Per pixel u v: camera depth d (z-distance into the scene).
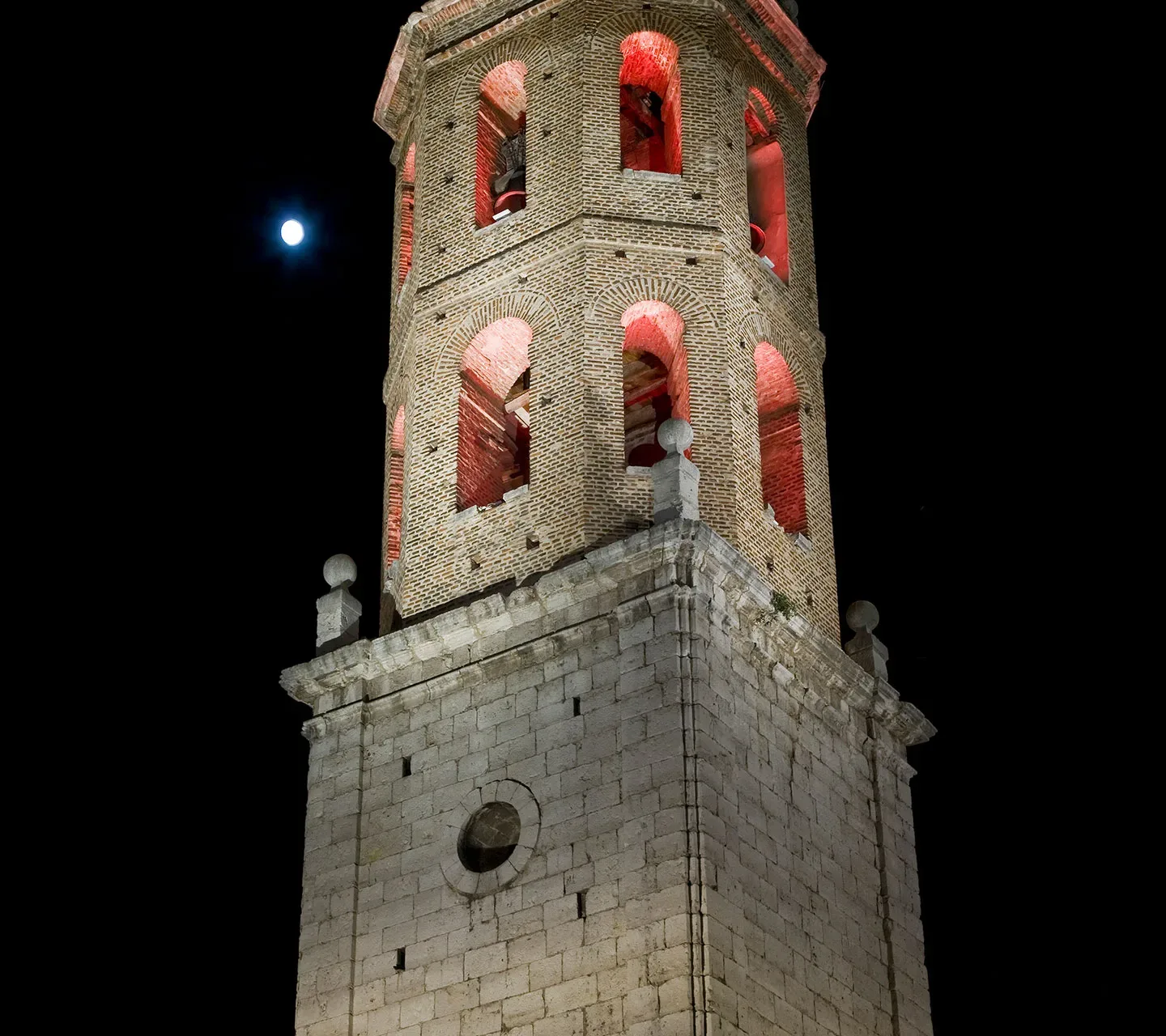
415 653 32.47
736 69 37.88
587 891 28.75
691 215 35.28
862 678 33.41
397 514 37.00
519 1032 28.28
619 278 34.41
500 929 29.33
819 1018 29.47
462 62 38.34
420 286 36.38
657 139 38.78
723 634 30.84
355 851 31.50
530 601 31.33
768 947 28.89
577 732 30.19
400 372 37.44
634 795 29.08
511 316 34.91
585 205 35.03
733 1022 27.41
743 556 31.16
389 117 40.66
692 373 33.91
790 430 36.00
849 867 31.88
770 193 38.44
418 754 31.83
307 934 31.17
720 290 34.75
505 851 30.28
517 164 38.47
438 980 29.50
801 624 32.06
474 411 35.41
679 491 31.41
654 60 37.78
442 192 37.16
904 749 34.69
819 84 40.34
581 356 33.59
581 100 36.22
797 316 36.97
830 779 32.28
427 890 30.44
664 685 29.69
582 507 32.25
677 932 27.61
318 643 33.88
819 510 35.50
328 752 32.72
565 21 37.28
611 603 30.86
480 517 33.38
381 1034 29.59
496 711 31.30
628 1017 27.41
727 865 28.66
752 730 30.70
